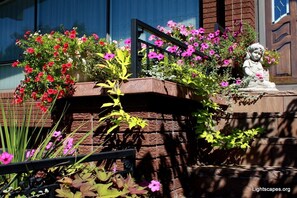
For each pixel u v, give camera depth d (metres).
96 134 1.82
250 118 2.25
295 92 2.39
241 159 2.14
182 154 2.00
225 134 2.25
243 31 2.89
